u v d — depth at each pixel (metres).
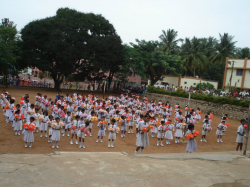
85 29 32.31
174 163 6.25
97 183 4.27
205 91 30.58
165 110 19.19
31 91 30.05
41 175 4.45
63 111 13.20
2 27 29.27
